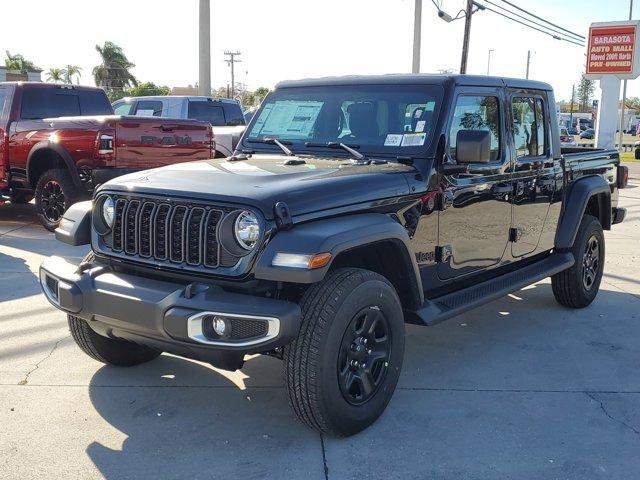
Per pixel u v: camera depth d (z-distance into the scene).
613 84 21.36
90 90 10.65
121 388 4.25
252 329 3.19
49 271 3.81
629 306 6.40
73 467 3.33
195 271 3.42
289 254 3.21
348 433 3.62
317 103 4.84
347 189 3.67
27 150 9.31
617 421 3.96
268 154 4.74
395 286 4.07
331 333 3.34
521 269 5.47
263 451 3.52
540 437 3.74
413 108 4.44
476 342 5.30
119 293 3.44
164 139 9.09
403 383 4.45
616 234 10.59
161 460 3.42
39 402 4.03
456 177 4.46
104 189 3.81
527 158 5.30
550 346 5.23
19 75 54.62
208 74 17.97
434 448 3.58
